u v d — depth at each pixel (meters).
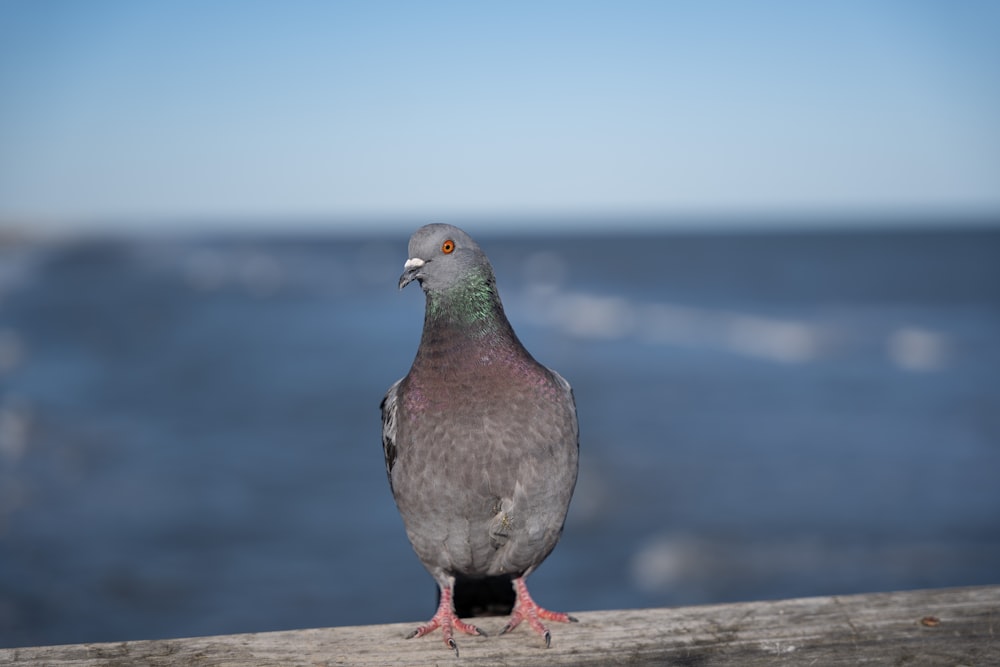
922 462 15.40
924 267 75.12
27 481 14.20
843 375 26.05
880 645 2.58
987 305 47.03
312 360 30.36
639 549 11.30
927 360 28.86
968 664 2.48
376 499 12.98
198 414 20.38
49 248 131.62
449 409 2.77
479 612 3.52
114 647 2.61
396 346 34.09
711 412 20.50
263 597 9.30
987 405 20.77
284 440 17.44
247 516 12.24
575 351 31.72
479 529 2.87
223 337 37.09
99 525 11.78
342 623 8.60
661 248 122.81
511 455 2.75
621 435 17.98
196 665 2.52
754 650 2.59
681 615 2.81
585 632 2.74
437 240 2.83
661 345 33.31
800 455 16.11
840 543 11.37
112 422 19.33
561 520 2.94
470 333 2.83
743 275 72.88
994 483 13.91
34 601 9.24
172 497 13.23
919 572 10.44
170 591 9.49
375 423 19.06
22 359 29.86
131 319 43.09
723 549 11.26
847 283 62.88
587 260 98.19
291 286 67.25
